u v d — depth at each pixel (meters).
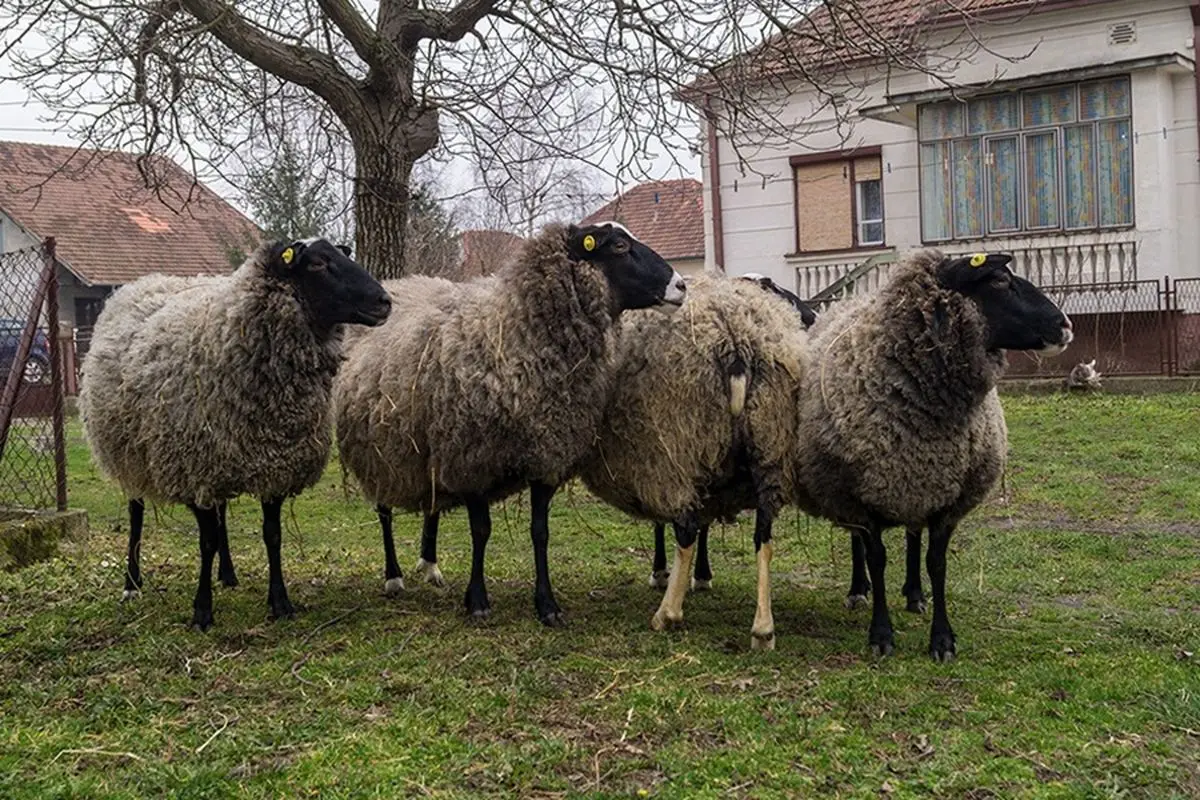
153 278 7.36
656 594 7.30
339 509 10.62
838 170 19.42
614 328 6.21
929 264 5.75
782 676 5.41
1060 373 16.80
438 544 9.05
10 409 8.62
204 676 5.46
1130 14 16.34
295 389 6.25
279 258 6.14
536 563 6.48
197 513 6.37
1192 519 9.17
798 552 8.59
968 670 5.48
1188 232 16.50
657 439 6.09
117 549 8.76
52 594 7.25
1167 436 12.30
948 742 4.52
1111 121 16.50
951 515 5.91
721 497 6.39
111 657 5.77
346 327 7.29
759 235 20.31
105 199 32.44
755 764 4.30
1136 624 6.31
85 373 6.88
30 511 8.95
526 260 6.18
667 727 4.70
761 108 12.03
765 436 5.97
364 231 10.99
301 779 4.22
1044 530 9.03
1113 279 16.61
